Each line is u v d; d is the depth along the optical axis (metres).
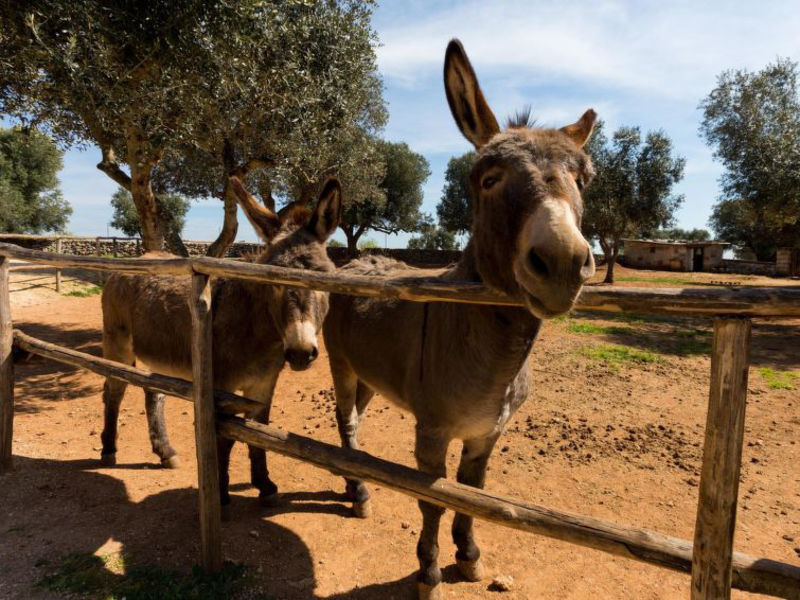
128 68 5.85
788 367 7.61
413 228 35.94
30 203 33.59
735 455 1.26
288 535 3.22
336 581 2.78
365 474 2.13
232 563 2.82
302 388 6.73
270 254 3.08
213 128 7.71
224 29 5.87
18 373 7.01
